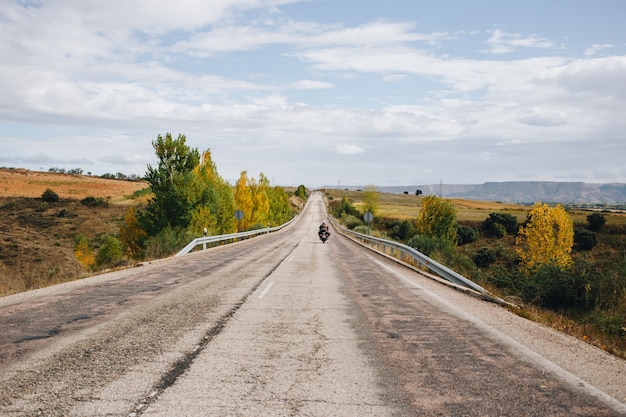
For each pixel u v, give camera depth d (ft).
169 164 107.34
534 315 28.76
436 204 169.27
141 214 107.04
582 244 210.59
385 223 268.00
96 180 385.29
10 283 42.32
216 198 110.83
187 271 49.65
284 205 274.57
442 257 67.62
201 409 12.62
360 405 13.16
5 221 208.85
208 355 18.08
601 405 13.56
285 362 17.34
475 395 14.14
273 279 43.32
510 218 240.94
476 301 33.24
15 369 15.94
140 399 13.30
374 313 27.58
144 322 24.02
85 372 15.71
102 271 49.75
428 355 18.61
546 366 17.38
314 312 27.55
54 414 12.14
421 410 12.87
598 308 38.63
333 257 73.61
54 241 185.16
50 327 22.62
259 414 12.34
